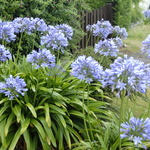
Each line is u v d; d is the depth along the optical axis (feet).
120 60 7.33
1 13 16.88
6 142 9.59
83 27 26.25
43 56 9.20
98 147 9.29
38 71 11.62
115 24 37.17
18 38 17.56
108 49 10.82
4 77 10.91
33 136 10.56
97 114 11.63
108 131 9.68
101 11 31.83
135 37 39.40
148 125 6.48
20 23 12.66
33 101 11.08
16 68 12.32
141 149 9.10
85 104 11.53
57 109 10.35
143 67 7.12
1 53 9.99
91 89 12.66
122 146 9.45
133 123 6.61
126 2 37.73
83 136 10.80
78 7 24.59
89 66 7.95
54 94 10.73
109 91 14.19
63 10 20.44
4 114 10.16
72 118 11.52
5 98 10.25
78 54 16.37
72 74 8.34
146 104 17.31
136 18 44.83
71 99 11.52
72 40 21.09
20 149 10.75
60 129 10.38
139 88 6.93
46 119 9.70
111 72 6.68
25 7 18.61
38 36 18.65
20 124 10.43
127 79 6.60
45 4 18.79
